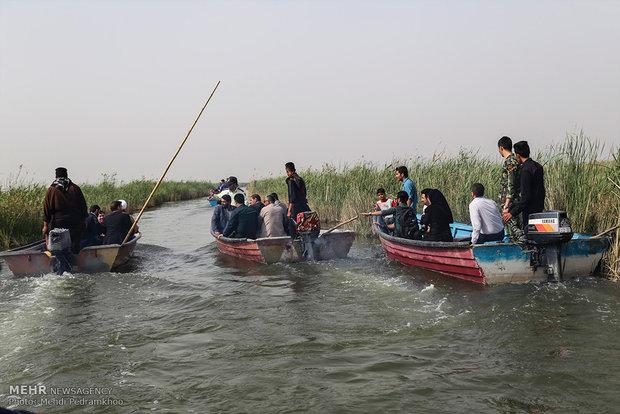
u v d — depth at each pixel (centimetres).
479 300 624
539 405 345
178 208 2891
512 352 445
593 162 840
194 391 389
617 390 364
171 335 531
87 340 520
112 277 864
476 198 779
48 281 831
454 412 338
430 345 473
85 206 942
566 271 710
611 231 754
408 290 704
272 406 358
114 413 356
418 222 985
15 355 480
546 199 867
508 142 772
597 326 503
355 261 971
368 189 1516
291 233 1015
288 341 499
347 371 416
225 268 948
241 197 1050
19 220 1247
